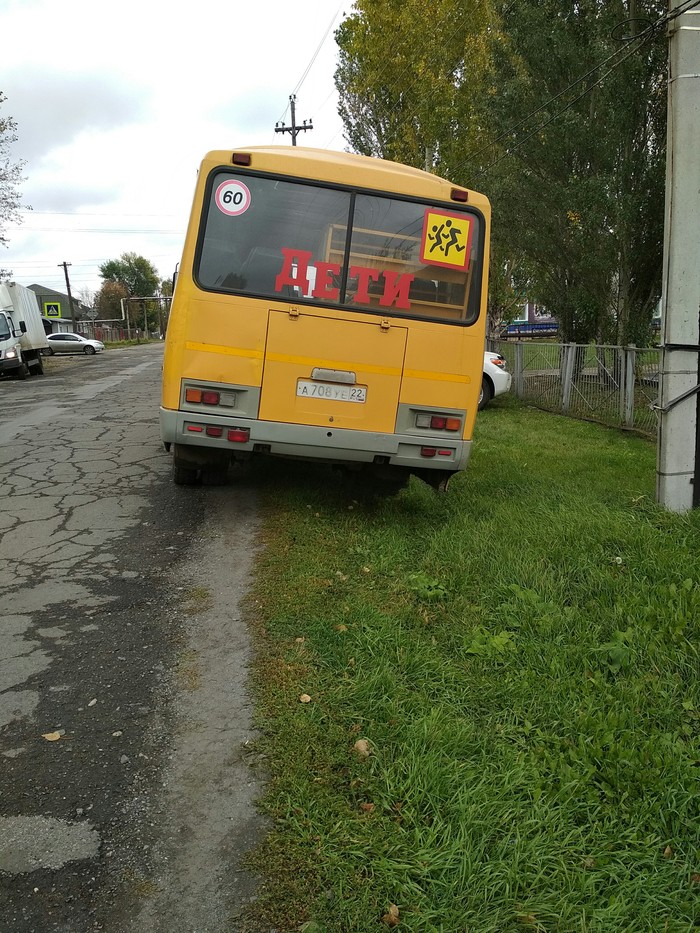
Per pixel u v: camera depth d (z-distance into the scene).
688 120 5.20
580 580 4.44
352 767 2.72
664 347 5.47
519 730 3.00
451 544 5.08
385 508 6.22
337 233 5.31
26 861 2.30
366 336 5.33
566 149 11.93
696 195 5.27
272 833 2.41
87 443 9.13
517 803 2.54
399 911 2.10
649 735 2.96
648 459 8.12
